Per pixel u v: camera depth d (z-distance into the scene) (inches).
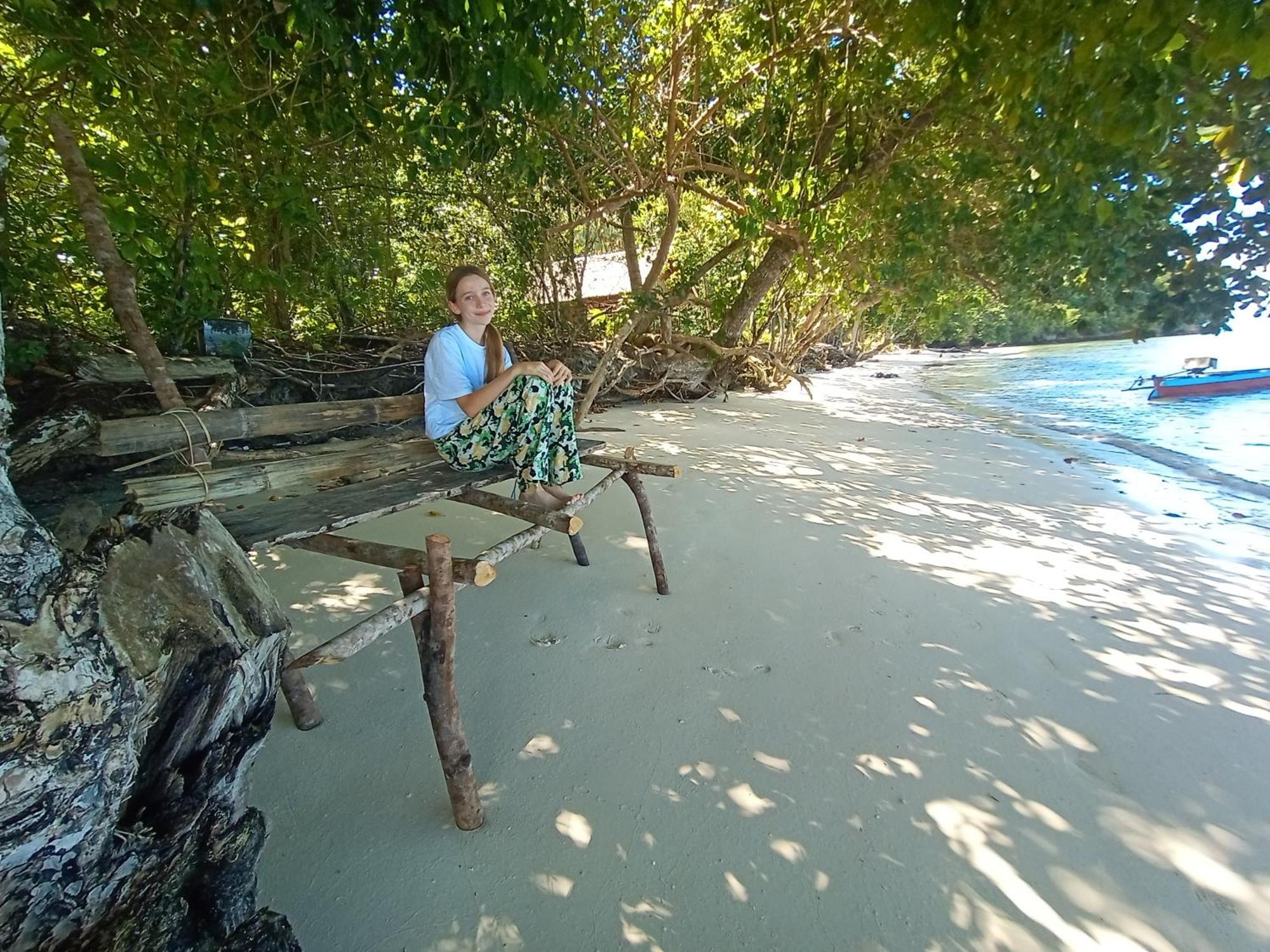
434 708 73.1
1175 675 113.4
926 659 115.5
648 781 84.0
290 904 65.7
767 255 439.2
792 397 525.7
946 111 232.4
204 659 49.4
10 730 36.9
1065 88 128.0
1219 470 276.1
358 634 62.0
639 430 331.9
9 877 38.1
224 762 52.7
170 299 186.2
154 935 47.9
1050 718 100.0
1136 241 181.8
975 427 386.3
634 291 394.9
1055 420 417.4
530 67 139.2
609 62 279.7
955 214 266.4
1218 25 81.8
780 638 120.6
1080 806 82.4
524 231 347.9
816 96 291.1
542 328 402.3
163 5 118.8
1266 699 107.1
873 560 160.9
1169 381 487.2
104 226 103.0
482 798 80.4
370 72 133.9
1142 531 193.9
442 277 310.8
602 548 160.4
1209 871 73.5
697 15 289.0
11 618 38.4
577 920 65.5
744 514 191.5
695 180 387.9
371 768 84.6
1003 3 107.7
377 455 108.1
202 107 140.2
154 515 57.0
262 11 124.0
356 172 230.8
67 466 116.1
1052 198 193.0
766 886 69.9
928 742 93.4
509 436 114.7
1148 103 111.2
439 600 70.7
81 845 41.3
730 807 80.3
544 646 114.7
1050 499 227.0
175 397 97.2
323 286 257.4
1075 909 68.4
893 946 64.0
